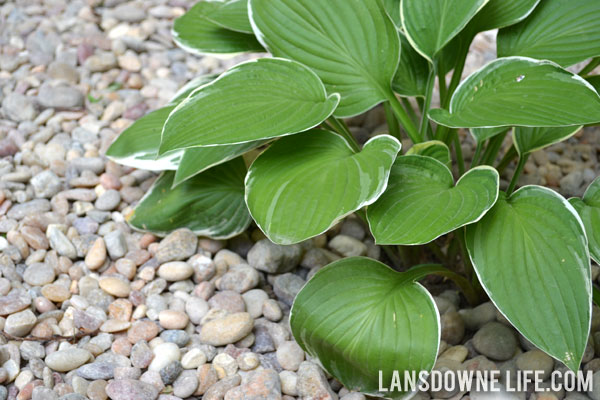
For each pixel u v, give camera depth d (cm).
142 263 122
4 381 109
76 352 111
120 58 150
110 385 108
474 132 120
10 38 154
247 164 129
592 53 115
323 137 110
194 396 110
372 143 108
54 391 108
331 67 116
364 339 106
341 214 102
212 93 109
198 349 112
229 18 122
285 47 116
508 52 118
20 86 143
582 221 107
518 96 106
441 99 123
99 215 126
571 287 101
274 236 102
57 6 161
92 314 116
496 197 102
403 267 123
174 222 123
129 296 118
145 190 130
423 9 115
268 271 120
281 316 117
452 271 115
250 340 114
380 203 105
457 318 115
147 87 145
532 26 118
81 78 147
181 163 115
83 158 132
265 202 105
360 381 108
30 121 139
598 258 105
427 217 103
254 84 110
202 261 120
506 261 103
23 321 113
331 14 116
